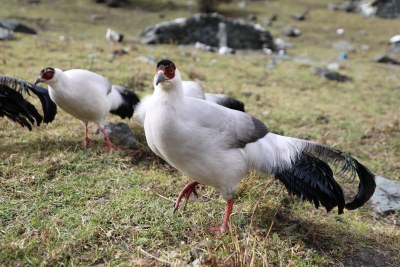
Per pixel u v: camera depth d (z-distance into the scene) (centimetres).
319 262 338
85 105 464
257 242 340
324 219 406
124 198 384
